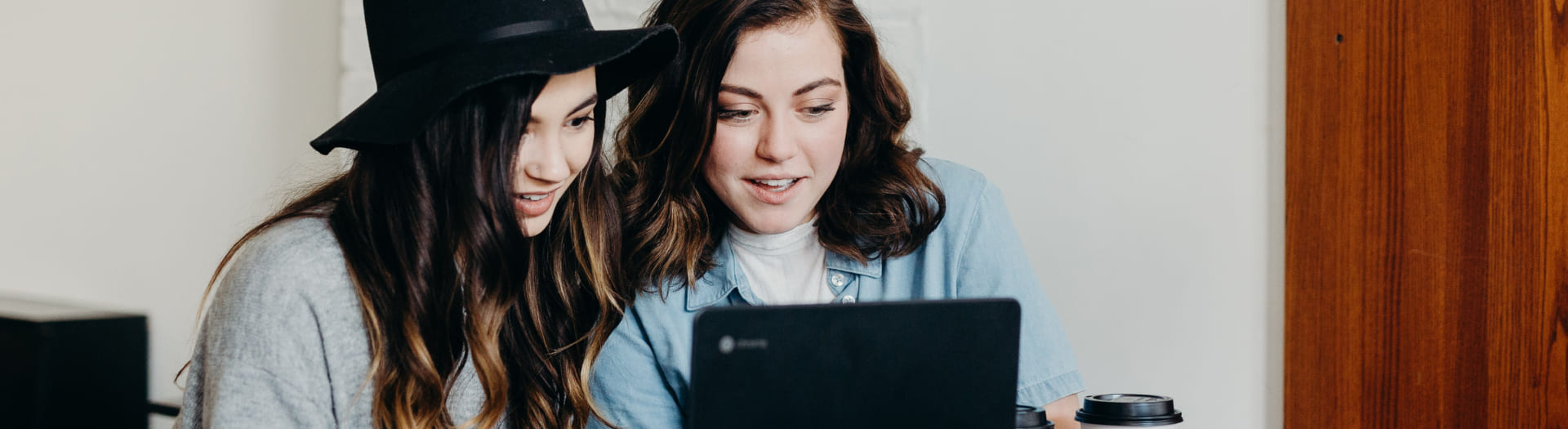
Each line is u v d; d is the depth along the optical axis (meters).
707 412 0.71
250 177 2.00
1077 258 1.73
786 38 1.06
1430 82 1.40
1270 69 1.67
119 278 2.10
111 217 2.10
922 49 1.73
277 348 0.89
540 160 0.95
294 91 1.96
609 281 1.15
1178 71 1.69
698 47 1.08
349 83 1.87
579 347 1.15
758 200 1.14
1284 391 1.66
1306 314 1.61
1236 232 1.69
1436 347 1.40
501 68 0.88
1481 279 1.33
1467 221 1.35
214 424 0.87
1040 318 1.26
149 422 1.98
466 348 0.99
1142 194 1.71
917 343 0.75
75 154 2.12
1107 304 1.73
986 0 1.73
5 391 1.78
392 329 0.93
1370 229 1.50
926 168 1.31
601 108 1.13
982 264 1.26
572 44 0.92
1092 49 1.71
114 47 2.07
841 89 1.12
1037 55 1.72
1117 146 1.71
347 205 0.95
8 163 2.16
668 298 1.22
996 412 0.78
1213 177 1.70
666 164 1.17
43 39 2.12
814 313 0.73
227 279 0.93
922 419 0.76
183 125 2.04
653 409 1.22
